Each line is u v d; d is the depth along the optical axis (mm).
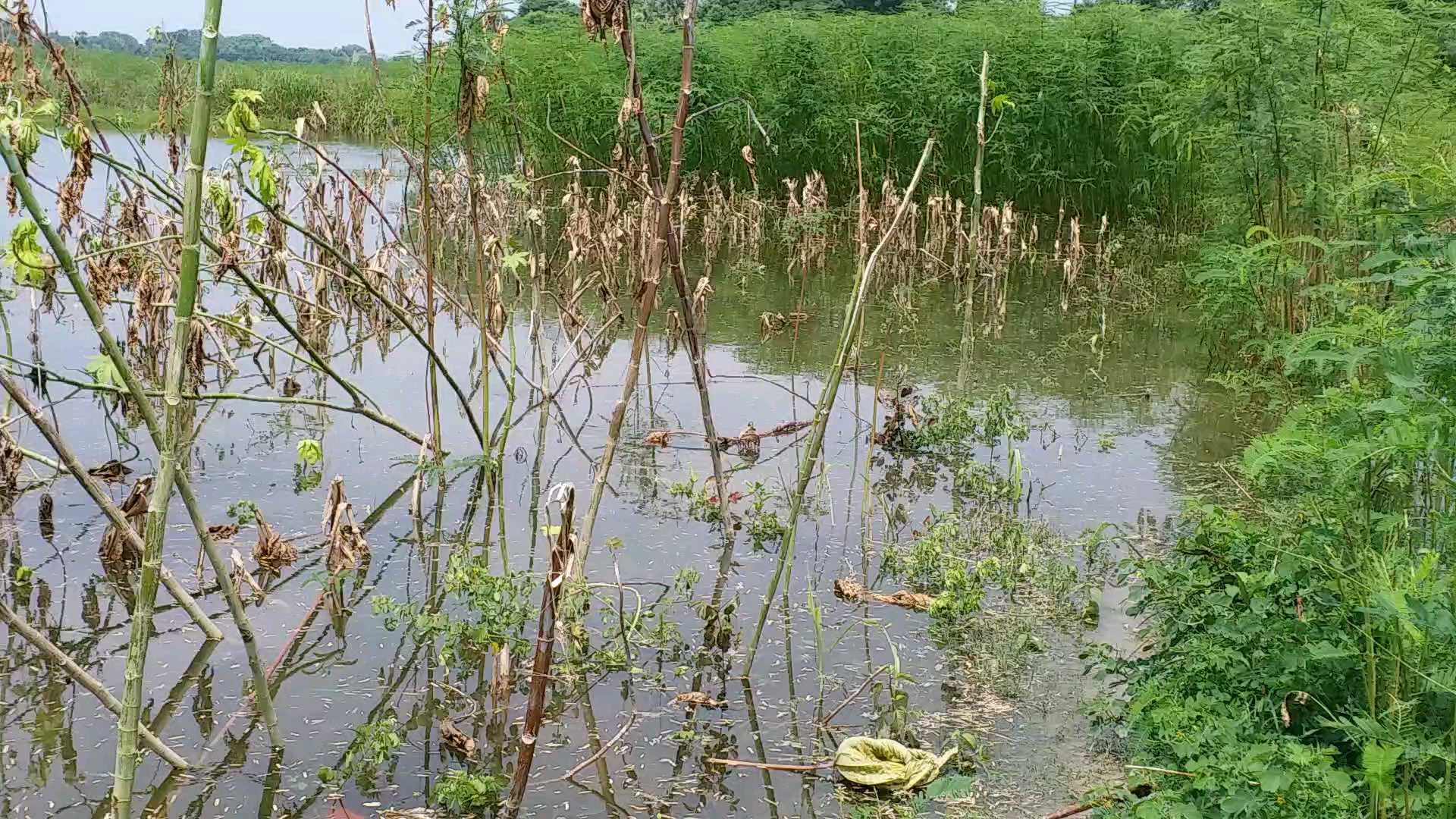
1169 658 4332
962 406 7918
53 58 5242
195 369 7266
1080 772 4203
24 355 8250
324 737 4305
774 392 8523
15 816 3777
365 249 12188
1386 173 5172
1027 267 13344
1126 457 7441
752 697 4676
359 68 20797
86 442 6898
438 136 14812
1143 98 13883
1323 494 3828
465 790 3896
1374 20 8781
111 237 8234
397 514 6230
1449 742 3330
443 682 4699
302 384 8148
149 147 15039
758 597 5523
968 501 6688
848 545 6094
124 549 5523
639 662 4910
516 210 12594
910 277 12273
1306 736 3795
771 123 15805
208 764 4117
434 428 6703
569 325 9609
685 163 16344
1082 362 9594
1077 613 5422
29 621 4984
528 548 5867
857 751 4180
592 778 4109
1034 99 14500
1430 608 2979
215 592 5316
